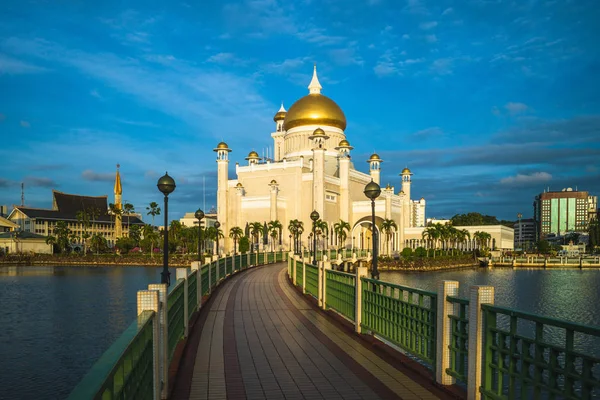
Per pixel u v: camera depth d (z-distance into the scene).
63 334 33.50
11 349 29.09
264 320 15.24
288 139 102.62
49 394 21.17
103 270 88.56
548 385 5.52
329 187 93.50
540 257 126.75
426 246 109.25
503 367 6.50
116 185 140.50
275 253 56.84
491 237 130.62
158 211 106.56
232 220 96.19
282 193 95.12
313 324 14.51
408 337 9.68
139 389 5.15
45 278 72.75
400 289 10.15
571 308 51.00
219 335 12.85
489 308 6.77
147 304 6.37
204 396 7.92
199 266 17.47
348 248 87.88
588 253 149.12
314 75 104.81
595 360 4.80
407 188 113.50
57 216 133.38
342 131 104.56
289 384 8.55
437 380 8.30
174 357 10.19
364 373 9.23
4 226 125.50
